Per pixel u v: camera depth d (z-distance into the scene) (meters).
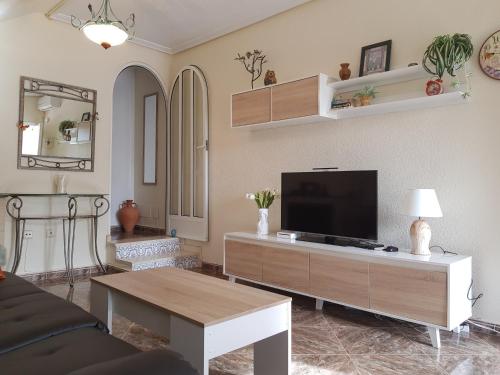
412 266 2.60
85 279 4.23
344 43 3.58
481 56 2.78
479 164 2.81
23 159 4.10
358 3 3.50
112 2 3.98
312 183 3.53
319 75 3.35
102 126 4.72
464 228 2.88
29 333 1.42
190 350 1.70
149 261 4.48
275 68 4.15
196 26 4.54
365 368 2.22
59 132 4.36
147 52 5.20
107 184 4.75
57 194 4.01
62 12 4.24
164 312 1.85
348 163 3.53
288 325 2.01
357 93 3.38
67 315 1.62
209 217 4.83
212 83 4.85
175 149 5.36
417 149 3.12
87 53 4.60
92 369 0.88
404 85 3.19
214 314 1.75
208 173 4.84
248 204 4.39
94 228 4.59
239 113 4.02
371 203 3.11
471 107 2.85
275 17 4.16
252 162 4.35
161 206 6.02
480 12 2.81
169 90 5.45
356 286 2.90
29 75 4.14
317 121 3.70
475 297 2.81
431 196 2.72
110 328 2.29
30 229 4.12
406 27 3.19
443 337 2.69
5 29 3.99
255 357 2.12
